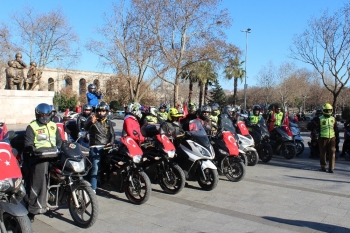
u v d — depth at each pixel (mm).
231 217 5555
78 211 5105
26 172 5113
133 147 6164
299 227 5141
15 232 4156
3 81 43188
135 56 28234
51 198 5129
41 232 4867
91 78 55094
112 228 5051
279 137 11523
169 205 6180
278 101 51062
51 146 4996
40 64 35531
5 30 33594
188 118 9227
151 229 5016
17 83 25016
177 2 24641
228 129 8750
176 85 26500
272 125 11789
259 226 5160
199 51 24844
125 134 6633
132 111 6730
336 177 8789
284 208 6059
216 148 7883
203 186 7254
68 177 4953
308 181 8266
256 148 10891
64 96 56156
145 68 32594
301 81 54312
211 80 42531
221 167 7930
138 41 28297
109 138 6516
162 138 6785
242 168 7902
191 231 4945
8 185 4016
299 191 7262
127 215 5629
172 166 6820
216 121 9836
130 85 33000
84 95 59531
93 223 4938
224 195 6875
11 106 24078
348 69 21734
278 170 9617
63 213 5656
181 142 7203
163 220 5398
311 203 6391
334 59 21891
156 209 5945
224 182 7980
